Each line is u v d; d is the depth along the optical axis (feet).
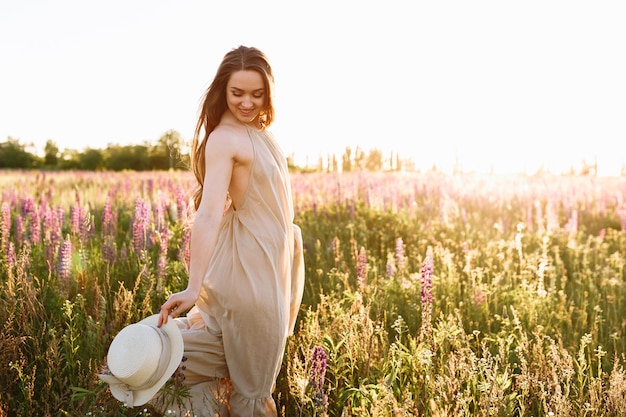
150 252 19.90
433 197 42.34
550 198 41.22
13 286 13.62
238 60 9.48
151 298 15.29
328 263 21.13
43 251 19.61
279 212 9.87
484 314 15.93
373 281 18.06
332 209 34.73
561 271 21.95
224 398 9.63
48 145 233.55
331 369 11.24
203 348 9.68
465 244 20.75
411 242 26.61
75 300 14.35
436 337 12.45
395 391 10.81
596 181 59.98
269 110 9.86
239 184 9.67
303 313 15.05
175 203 31.94
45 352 11.53
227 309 9.52
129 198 39.01
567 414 9.73
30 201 25.41
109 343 12.59
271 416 9.91
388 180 52.95
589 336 12.67
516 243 21.40
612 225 37.24
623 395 10.36
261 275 9.55
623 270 22.57
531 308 15.78
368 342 11.60
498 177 56.18
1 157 224.94
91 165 194.29
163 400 9.41
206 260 9.12
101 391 10.09
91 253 19.72
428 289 12.86
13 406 10.79
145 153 173.17
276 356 9.72
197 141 10.28
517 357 12.89
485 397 9.95
